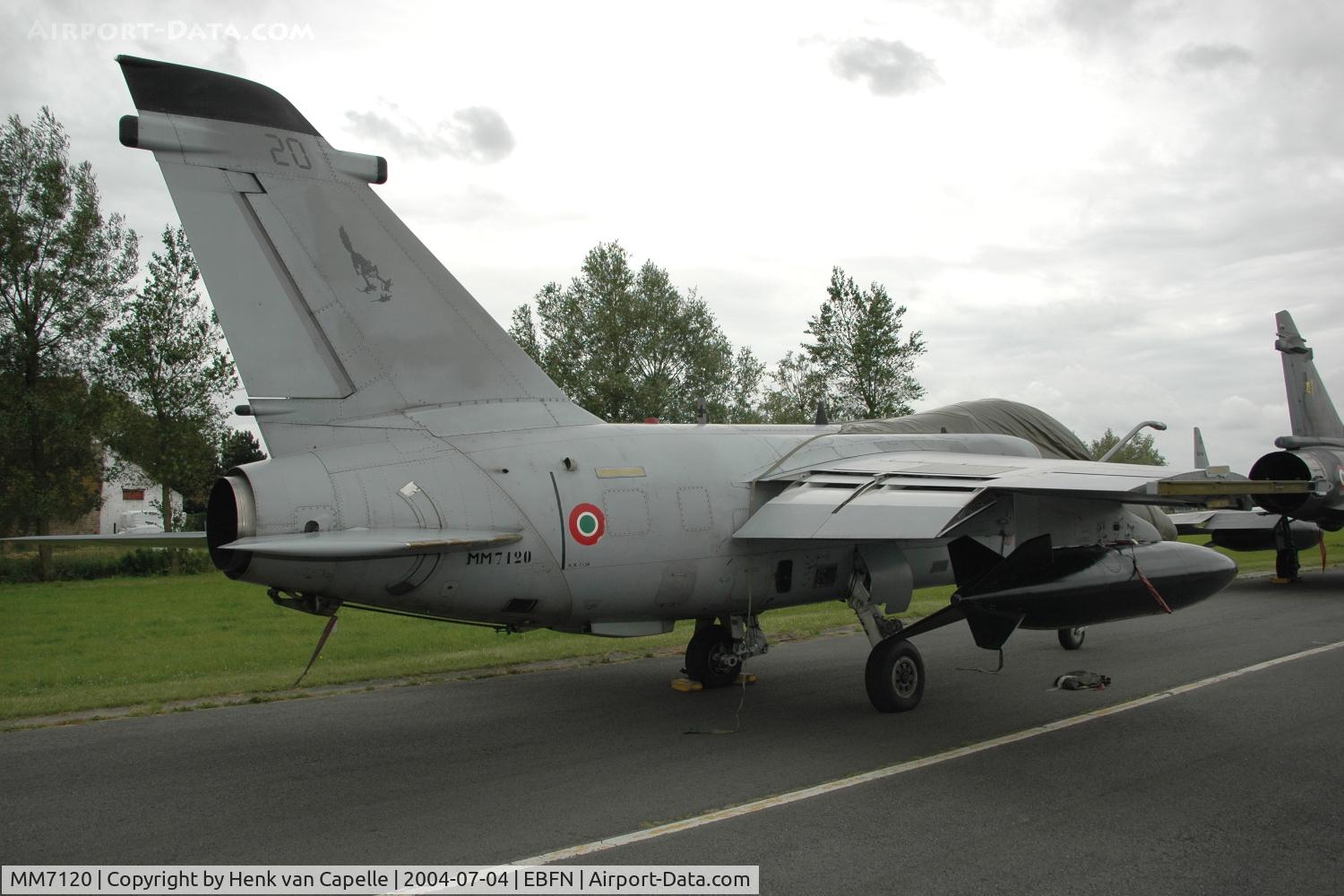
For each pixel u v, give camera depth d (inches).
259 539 230.4
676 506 303.3
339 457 255.1
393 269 277.9
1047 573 305.1
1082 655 422.3
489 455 275.9
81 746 271.6
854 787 231.1
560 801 220.2
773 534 291.9
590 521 282.7
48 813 212.1
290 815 210.2
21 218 1104.2
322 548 218.7
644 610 303.3
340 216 271.0
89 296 1146.0
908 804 217.9
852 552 340.5
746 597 320.5
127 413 1192.8
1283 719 299.1
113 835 197.6
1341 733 282.4
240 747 271.0
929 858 183.9
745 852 187.2
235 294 253.6
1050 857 185.0
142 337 1170.0
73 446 1123.3
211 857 185.2
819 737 282.7
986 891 168.4
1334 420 767.1
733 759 257.3
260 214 259.8
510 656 424.2
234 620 598.5
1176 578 328.2
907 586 343.6
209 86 256.8
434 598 260.4
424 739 280.7
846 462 340.8
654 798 222.1
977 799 221.0
